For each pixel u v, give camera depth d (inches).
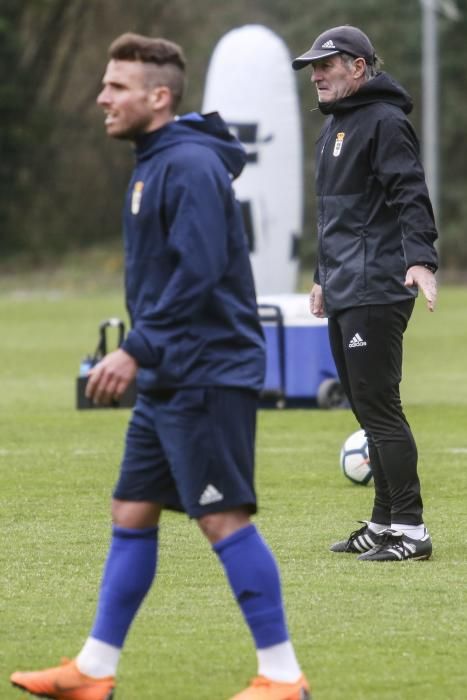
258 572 665.6
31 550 1079.0
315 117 7544.3
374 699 703.1
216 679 738.8
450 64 7603.4
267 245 2632.9
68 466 1557.6
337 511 1253.1
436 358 3041.3
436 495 1347.2
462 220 7534.5
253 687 666.2
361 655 782.5
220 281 668.1
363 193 1005.2
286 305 2148.1
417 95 7701.8
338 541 1109.1
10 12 7751.0
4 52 7696.9
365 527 1064.2
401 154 983.6
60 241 7741.1
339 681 733.9
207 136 669.9
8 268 7396.7
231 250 669.9
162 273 669.3
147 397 682.2
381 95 1004.6
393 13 7687.0
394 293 1003.9
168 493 690.8
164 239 665.0
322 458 1622.8
